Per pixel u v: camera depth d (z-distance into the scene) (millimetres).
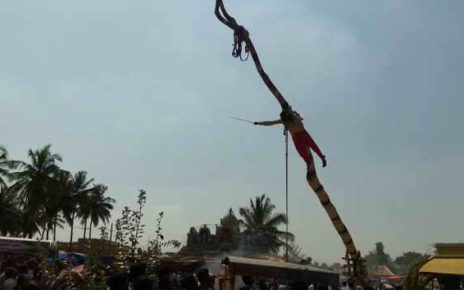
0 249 22250
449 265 11430
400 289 12992
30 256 20125
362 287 9883
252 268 15758
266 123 9648
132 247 10734
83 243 11797
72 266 11477
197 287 7734
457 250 11617
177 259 17656
